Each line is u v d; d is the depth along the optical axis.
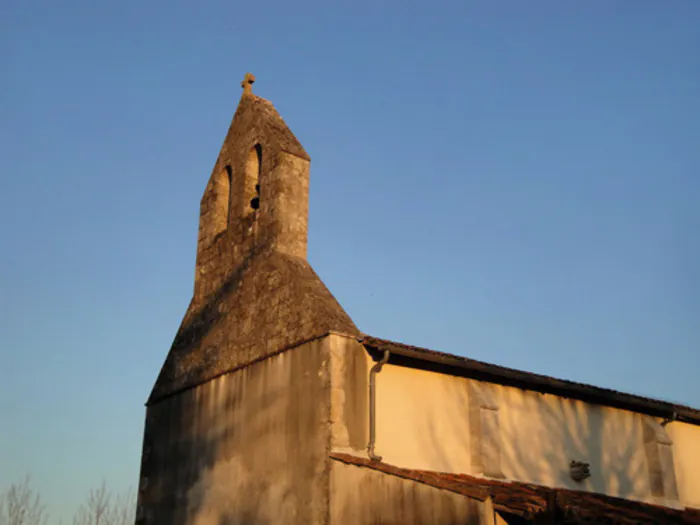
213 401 17.17
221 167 20.16
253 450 15.49
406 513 12.45
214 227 19.64
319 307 15.02
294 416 14.71
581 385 17.75
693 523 12.89
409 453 14.73
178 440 17.94
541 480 16.83
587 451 18.12
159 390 19.27
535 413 17.41
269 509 14.62
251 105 19.56
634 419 19.53
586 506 12.71
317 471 13.84
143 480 18.66
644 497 18.83
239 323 17.25
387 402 14.80
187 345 18.91
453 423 15.71
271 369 15.69
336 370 14.25
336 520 13.28
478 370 15.90
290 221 17.14
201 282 19.44
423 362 15.39
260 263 17.25
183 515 16.97
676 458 20.08
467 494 11.83
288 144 17.91
